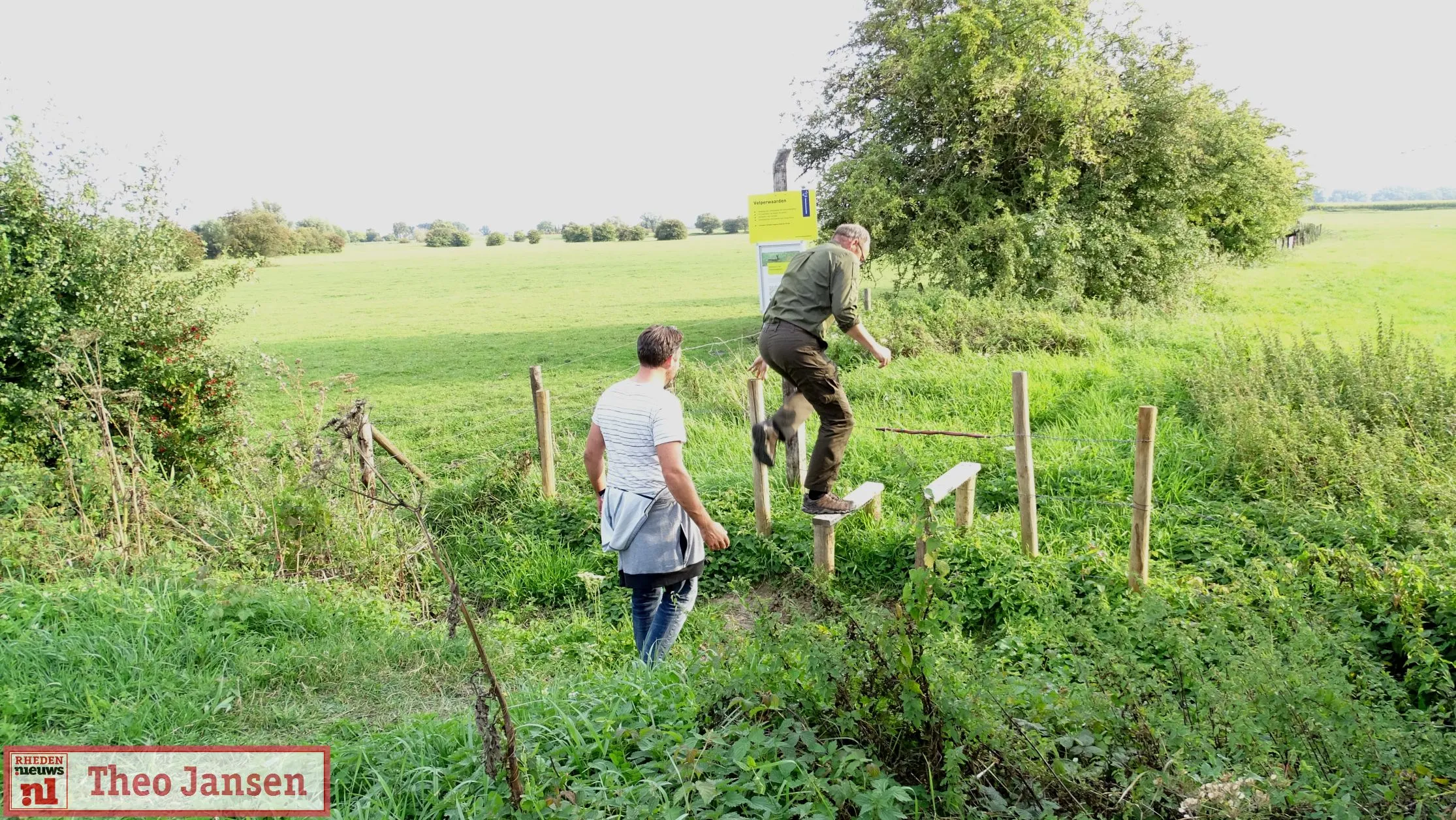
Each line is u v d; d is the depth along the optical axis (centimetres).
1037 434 939
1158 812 287
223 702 407
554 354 2356
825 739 331
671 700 381
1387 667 499
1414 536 613
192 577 578
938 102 1877
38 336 890
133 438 832
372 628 541
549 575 731
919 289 1789
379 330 3153
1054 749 305
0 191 912
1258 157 2000
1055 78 1806
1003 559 638
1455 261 3381
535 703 385
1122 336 1401
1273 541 615
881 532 702
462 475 1021
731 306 3428
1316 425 795
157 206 1017
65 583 544
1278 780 283
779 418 653
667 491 496
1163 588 577
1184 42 1962
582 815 291
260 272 7206
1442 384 872
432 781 325
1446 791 288
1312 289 2544
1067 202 1897
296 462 752
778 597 598
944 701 310
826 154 2167
